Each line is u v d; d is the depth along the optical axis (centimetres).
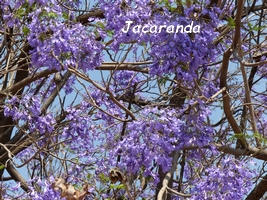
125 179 479
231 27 616
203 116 619
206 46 567
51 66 616
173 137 620
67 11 764
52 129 773
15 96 755
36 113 762
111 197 695
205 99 658
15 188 611
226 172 629
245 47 769
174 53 552
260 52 810
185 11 570
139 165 606
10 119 888
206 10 573
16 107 754
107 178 712
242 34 796
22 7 646
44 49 604
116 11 597
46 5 604
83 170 779
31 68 817
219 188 633
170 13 584
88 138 809
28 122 766
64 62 632
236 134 666
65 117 826
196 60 561
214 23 570
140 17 597
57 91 820
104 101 841
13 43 794
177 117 630
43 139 809
